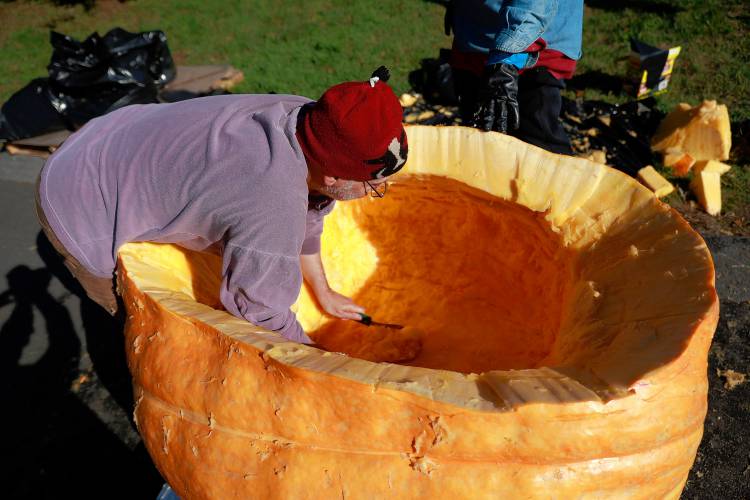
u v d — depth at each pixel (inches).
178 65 231.8
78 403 106.3
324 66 221.5
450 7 126.6
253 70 222.1
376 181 59.3
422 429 44.9
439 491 45.1
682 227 60.2
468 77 125.5
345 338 89.6
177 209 59.6
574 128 163.8
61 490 92.7
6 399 108.3
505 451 44.5
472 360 83.7
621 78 194.5
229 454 50.8
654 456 46.8
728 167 151.4
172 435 54.5
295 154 55.4
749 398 93.2
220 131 57.9
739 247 123.6
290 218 54.7
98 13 297.3
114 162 62.8
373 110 51.9
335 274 96.4
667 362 46.6
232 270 56.4
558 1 113.8
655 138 161.0
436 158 76.8
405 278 97.7
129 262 62.7
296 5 281.4
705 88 187.0
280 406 48.5
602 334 55.7
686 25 220.5
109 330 120.7
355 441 46.6
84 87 174.6
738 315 107.7
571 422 44.3
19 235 149.8
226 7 287.7
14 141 181.3
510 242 82.2
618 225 65.6
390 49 228.7
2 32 285.4
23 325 123.2
